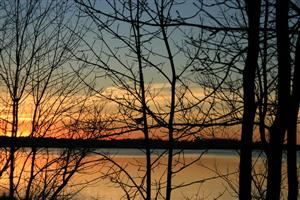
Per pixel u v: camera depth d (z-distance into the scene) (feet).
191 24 16.25
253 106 15.24
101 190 62.34
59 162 23.79
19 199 23.70
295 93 14.49
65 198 24.70
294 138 14.58
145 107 20.67
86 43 21.80
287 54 14.55
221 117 17.90
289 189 14.53
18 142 24.45
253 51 15.05
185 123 18.95
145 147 21.45
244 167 15.42
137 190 22.21
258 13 14.97
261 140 19.42
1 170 23.86
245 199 15.39
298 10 14.74
